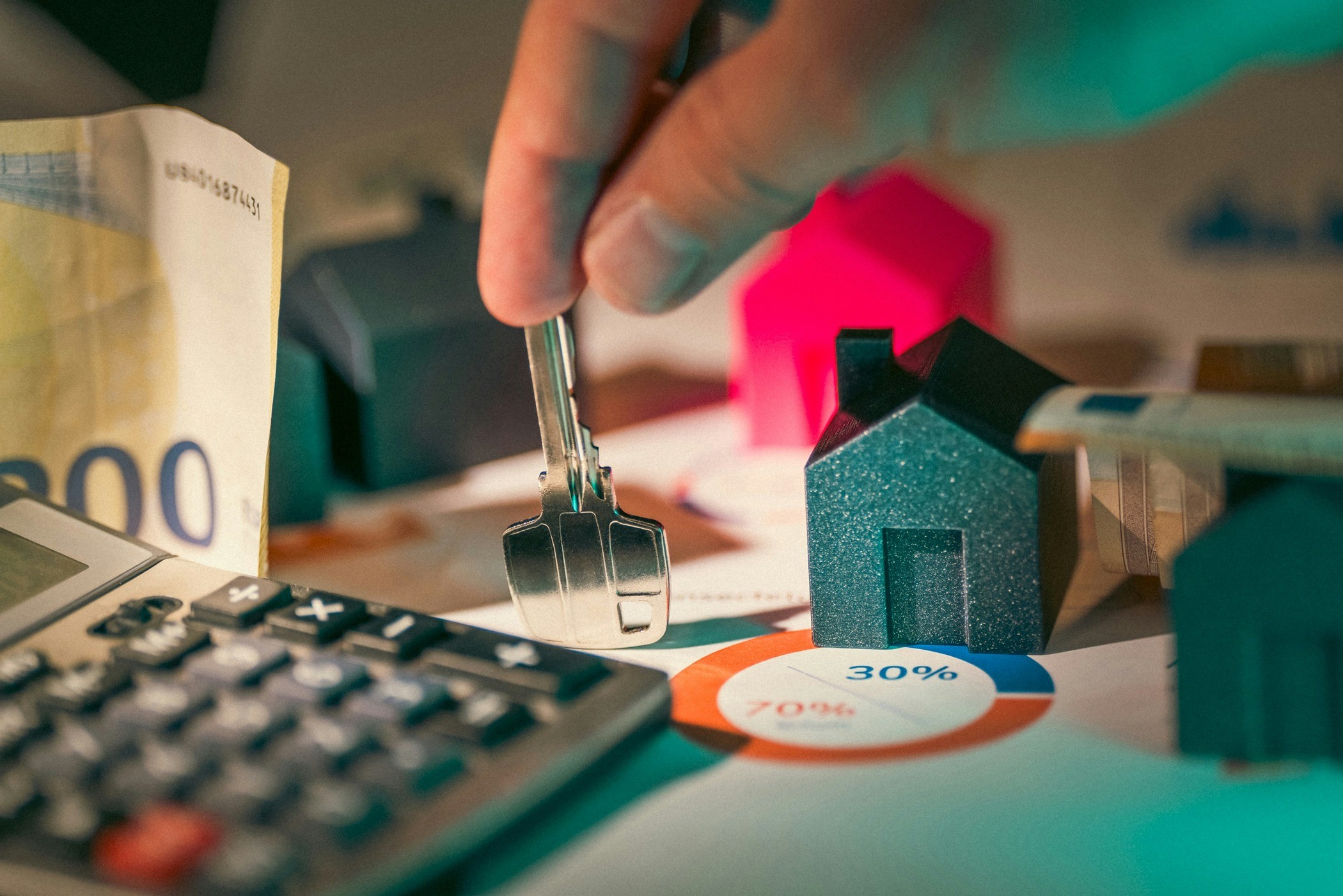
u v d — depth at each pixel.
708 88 0.33
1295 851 0.27
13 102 0.83
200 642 0.34
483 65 1.03
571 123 0.35
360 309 0.60
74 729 0.30
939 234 0.62
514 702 0.31
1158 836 0.28
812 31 0.31
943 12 0.30
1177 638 0.30
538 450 0.66
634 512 0.56
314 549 0.54
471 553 0.52
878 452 0.37
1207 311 0.78
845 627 0.39
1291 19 0.29
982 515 0.37
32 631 0.36
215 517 0.46
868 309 0.59
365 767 0.28
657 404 0.71
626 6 0.33
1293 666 0.29
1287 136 0.98
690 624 0.43
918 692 0.36
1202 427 0.29
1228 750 0.29
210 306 0.44
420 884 0.26
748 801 0.31
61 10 0.88
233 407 0.44
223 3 0.95
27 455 0.48
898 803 0.30
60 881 0.25
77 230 0.47
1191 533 0.39
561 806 0.30
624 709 0.32
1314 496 0.28
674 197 0.35
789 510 0.55
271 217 0.41
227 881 0.24
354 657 0.34
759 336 0.62
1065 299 0.81
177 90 0.94
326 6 0.99
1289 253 0.86
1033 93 0.31
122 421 0.48
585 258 0.37
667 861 0.28
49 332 0.47
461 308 0.62
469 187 0.84
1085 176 0.99
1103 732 0.33
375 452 0.61
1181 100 0.32
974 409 0.37
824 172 0.34
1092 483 0.40
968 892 0.26
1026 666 0.37
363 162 0.95
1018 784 0.31
